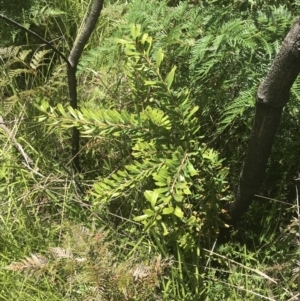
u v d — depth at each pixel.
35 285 1.58
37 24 2.13
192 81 1.64
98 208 1.74
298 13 1.62
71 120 1.35
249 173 1.43
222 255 1.61
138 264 1.40
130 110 1.94
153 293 1.54
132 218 1.74
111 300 1.36
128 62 1.41
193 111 1.35
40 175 1.77
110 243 1.51
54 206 1.79
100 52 1.88
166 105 1.34
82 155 1.96
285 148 1.74
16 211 1.72
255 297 1.51
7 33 2.12
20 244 1.69
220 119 1.78
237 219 1.66
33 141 1.95
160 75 1.33
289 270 1.52
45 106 1.37
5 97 2.13
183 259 1.54
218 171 1.55
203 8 1.71
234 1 1.70
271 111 1.24
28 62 2.21
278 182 1.81
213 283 1.57
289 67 1.13
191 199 1.61
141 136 1.37
